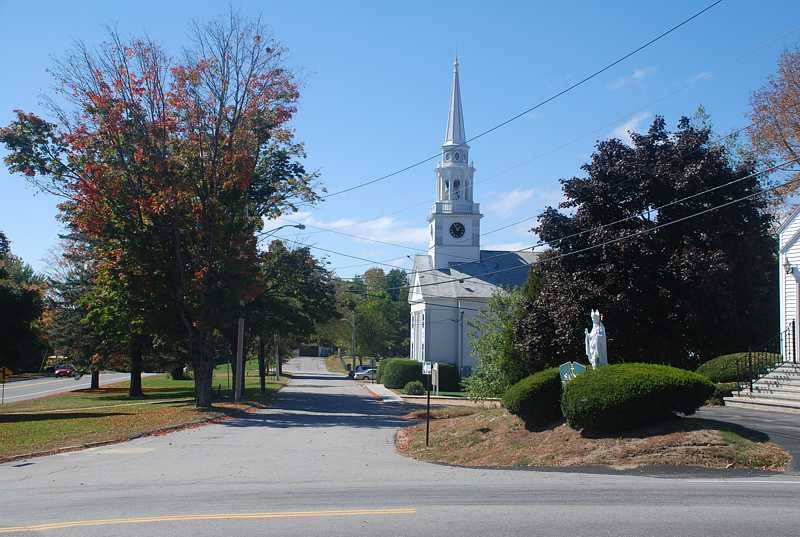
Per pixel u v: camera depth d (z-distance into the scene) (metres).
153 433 23.52
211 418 29.42
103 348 54.72
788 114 38.69
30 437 21.58
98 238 35.28
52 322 55.38
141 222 33.28
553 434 17.55
